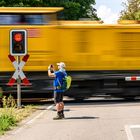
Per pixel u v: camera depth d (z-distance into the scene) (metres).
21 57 24.52
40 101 27.36
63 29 25.33
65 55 25.33
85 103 25.72
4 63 24.91
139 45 25.91
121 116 18.84
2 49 24.91
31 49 25.08
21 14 25.06
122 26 25.72
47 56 25.17
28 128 15.77
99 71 25.64
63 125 16.38
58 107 18.22
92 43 25.55
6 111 19.22
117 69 25.77
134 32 25.84
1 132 14.66
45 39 25.16
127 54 25.81
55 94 18.31
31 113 20.45
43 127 15.95
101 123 16.77
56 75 18.36
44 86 25.17
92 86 25.91
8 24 24.98
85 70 25.52
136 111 20.81
